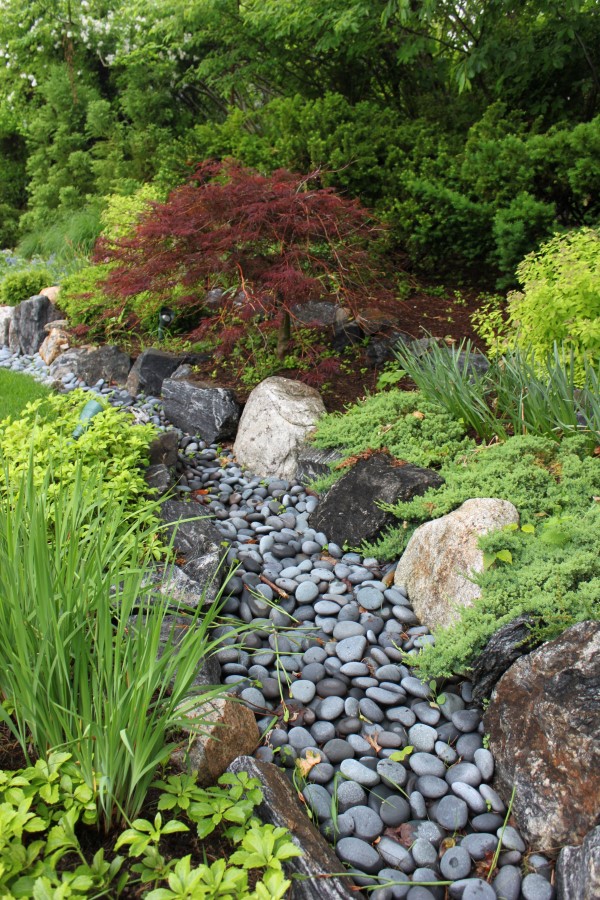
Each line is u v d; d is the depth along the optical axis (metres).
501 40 7.52
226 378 5.73
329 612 3.24
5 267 11.22
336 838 2.25
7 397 5.77
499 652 2.62
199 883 1.79
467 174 6.58
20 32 13.74
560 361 4.26
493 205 6.26
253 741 2.48
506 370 4.35
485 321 5.13
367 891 2.10
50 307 7.72
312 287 4.94
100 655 1.97
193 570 3.26
